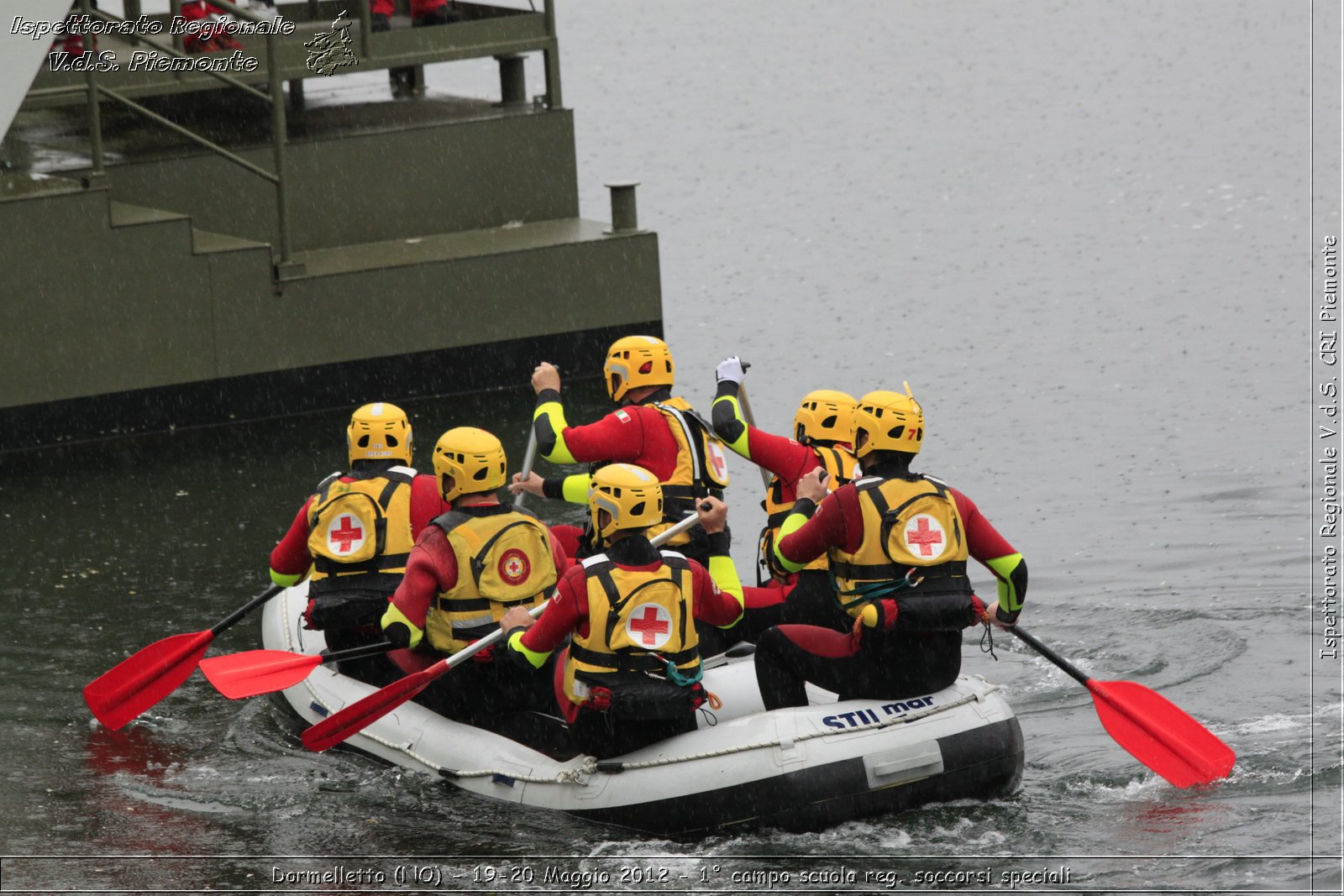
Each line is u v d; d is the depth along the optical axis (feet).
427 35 181.47
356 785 88.74
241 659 92.12
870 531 80.59
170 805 86.79
